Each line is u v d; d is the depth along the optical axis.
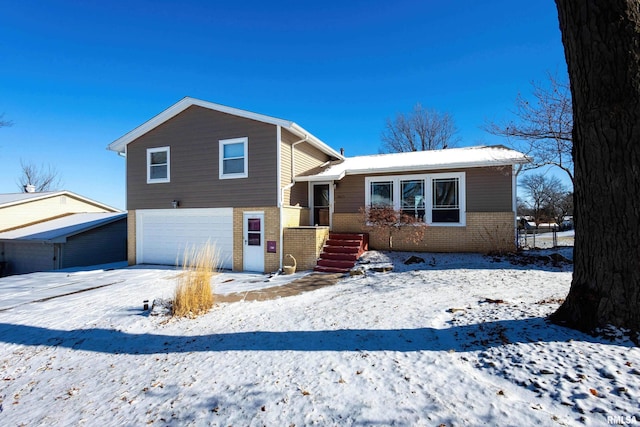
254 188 11.61
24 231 16.83
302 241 11.05
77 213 21.30
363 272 9.36
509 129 13.37
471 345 3.78
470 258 10.62
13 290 9.20
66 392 3.66
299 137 12.54
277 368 3.69
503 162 10.79
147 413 3.09
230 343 4.56
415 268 9.57
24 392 3.75
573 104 3.73
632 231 3.28
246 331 5.00
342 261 10.58
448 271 8.86
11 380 4.05
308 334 4.64
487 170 11.55
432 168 11.58
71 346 4.95
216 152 12.19
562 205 36.66
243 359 4.00
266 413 2.87
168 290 8.58
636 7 3.22
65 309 6.95
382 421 2.59
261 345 4.39
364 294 6.94
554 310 4.54
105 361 4.39
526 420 2.41
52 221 19.00
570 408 2.47
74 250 15.95
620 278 3.35
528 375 2.96
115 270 12.30
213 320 5.69
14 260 16.77
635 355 3.00
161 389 3.50
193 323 5.59
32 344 5.11
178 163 12.81
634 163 3.23
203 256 7.44
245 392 3.25
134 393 3.48
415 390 2.98
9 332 5.64
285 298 7.15
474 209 11.68
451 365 3.37
